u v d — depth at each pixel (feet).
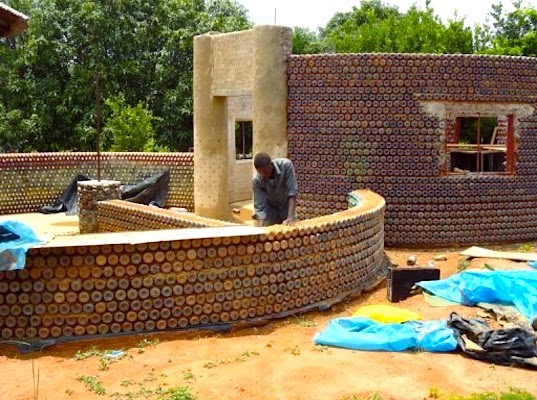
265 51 42.57
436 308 27.84
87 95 90.63
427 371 20.40
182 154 63.77
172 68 95.14
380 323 23.95
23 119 90.02
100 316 22.80
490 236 42.93
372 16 116.37
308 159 42.86
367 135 41.60
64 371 20.34
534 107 42.93
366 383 19.33
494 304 27.66
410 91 41.09
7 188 62.39
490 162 58.54
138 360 21.17
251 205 63.87
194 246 23.48
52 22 92.43
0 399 18.20
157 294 23.18
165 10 96.78
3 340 22.53
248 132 95.66
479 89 41.55
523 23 97.19
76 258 22.48
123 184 65.98
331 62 41.60
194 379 19.53
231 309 24.27
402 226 41.98
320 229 26.63
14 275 22.39
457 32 97.09
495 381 19.84
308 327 24.88
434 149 41.57
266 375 19.88
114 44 94.79
